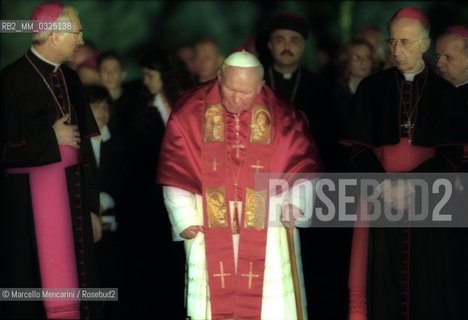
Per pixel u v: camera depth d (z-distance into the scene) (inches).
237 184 340.8
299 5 888.9
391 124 354.0
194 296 341.4
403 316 350.9
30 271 333.7
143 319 439.8
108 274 456.4
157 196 485.4
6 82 334.0
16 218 332.8
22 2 810.8
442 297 351.3
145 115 486.6
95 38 876.6
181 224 336.8
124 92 500.7
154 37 896.3
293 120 350.6
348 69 504.1
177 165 340.5
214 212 338.6
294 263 338.6
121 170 470.9
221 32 906.1
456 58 372.8
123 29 885.8
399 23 341.4
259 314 338.0
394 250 351.3
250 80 322.7
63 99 344.2
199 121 343.3
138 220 484.7
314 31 869.2
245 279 338.3
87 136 355.6
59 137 335.0
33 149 331.6
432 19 880.9
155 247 492.1
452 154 354.6
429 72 358.0
